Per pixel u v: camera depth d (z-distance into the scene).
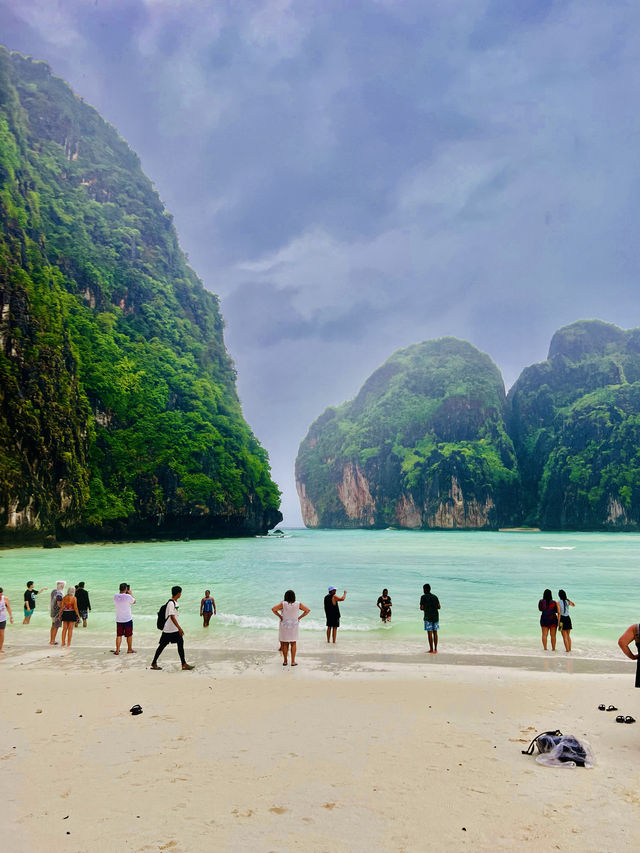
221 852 4.02
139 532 89.69
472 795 5.09
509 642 14.59
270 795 5.08
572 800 4.97
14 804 4.88
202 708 8.30
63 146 130.25
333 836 4.29
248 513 109.50
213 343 138.88
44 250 99.75
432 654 13.05
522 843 4.18
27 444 70.06
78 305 101.12
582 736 6.89
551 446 190.38
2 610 13.33
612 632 15.95
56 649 13.62
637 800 4.96
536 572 34.59
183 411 109.62
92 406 92.81
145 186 146.88
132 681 10.23
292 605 11.94
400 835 4.31
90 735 6.95
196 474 96.38
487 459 193.75
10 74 128.75
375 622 17.64
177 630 11.46
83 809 4.77
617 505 158.38
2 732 7.08
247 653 13.12
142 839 4.23
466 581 29.25
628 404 182.00
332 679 10.38
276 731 7.13
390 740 6.76
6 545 64.31
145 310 119.94
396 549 65.00
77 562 43.62
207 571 35.03
